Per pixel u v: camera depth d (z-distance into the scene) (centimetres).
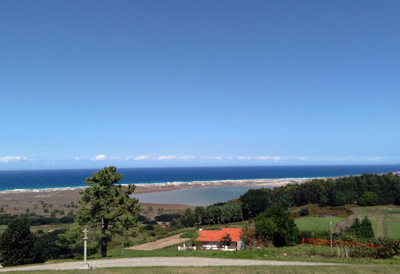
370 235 4616
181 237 6003
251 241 4612
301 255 3256
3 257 3103
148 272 2150
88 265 2517
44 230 7438
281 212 4772
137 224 3506
